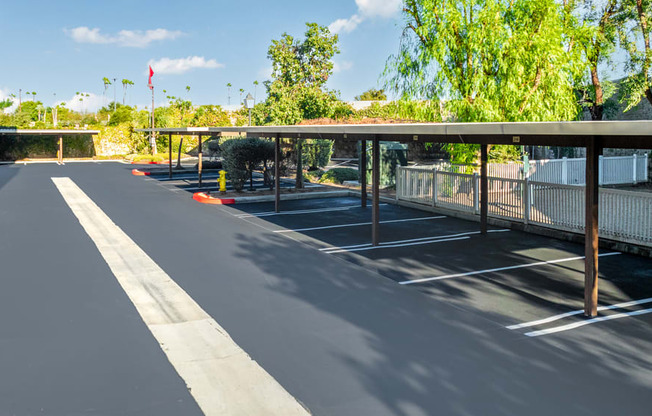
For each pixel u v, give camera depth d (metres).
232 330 6.95
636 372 5.68
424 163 25.80
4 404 5.04
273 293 8.55
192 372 5.72
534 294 8.46
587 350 6.27
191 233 13.58
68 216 16.23
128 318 7.40
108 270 9.98
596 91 22.31
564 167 20.56
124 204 18.89
